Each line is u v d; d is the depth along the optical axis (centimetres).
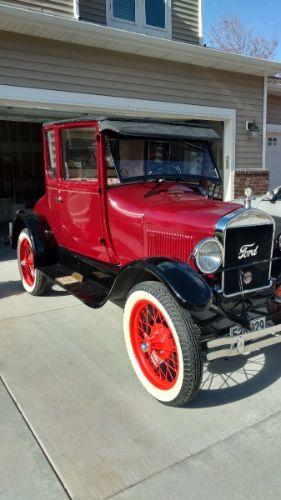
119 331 399
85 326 411
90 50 720
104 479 214
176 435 248
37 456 230
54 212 452
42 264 458
